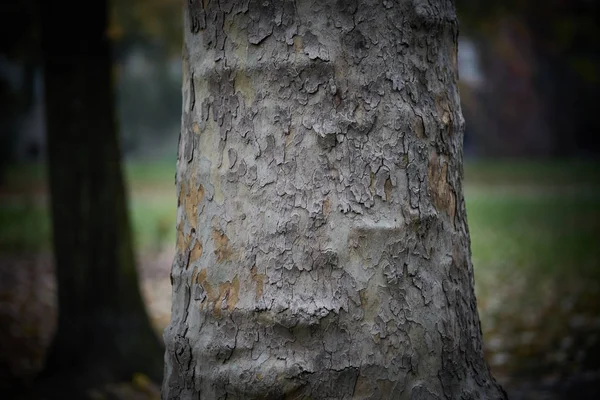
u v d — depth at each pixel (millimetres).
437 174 2090
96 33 5012
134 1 7918
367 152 1989
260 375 1952
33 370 5484
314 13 1985
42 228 13016
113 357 4965
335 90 1979
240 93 2020
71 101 4961
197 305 2070
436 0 2117
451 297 2094
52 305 7727
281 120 1983
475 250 10641
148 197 18484
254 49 2002
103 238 5031
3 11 6488
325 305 1944
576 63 8672
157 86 32438
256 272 1983
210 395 2027
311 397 1947
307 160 1975
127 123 34375
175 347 2109
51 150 5023
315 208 1965
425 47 2084
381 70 2008
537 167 24094
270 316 1954
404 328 1994
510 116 27312
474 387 2117
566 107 27234
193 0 2107
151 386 4836
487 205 15594
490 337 5977
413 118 2037
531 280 8273
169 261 10469
